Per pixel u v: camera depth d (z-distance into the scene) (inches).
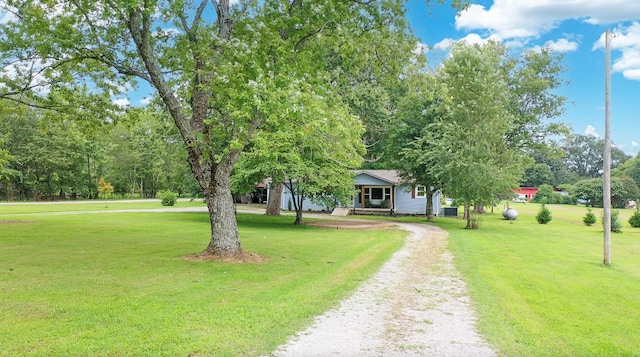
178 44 452.1
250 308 252.2
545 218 1204.5
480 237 757.9
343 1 428.1
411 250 549.0
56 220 920.3
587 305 280.1
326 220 1172.5
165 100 415.8
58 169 2193.7
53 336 198.2
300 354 185.3
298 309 253.8
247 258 435.8
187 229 769.6
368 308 265.0
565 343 205.2
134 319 225.3
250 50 361.4
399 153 1146.0
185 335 202.8
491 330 223.3
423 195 1563.7
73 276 334.0
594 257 523.5
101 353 179.3
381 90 1192.8
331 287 317.1
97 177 2511.1
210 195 441.1
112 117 609.0
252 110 374.0
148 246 524.1
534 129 1508.4
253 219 1116.5
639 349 199.0
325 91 412.8
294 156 827.4
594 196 2805.1
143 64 474.6
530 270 413.4
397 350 192.7
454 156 942.4
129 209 1428.4
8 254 446.0
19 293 277.0
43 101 586.6
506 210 1412.4
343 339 206.2
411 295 302.0
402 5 474.3
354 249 545.6
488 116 964.6
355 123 424.5
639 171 3324.3
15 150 2063.2
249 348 190.2
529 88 1460.4
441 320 241.4
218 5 454.3
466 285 337.1
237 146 364.8
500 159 1018.1
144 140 2618.1
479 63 957.8
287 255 477.7
